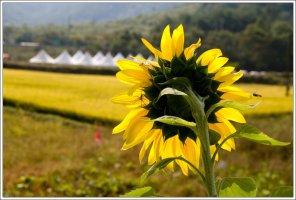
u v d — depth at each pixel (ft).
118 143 46.91
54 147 47.37
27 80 83.20
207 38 91.45
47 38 215.72
